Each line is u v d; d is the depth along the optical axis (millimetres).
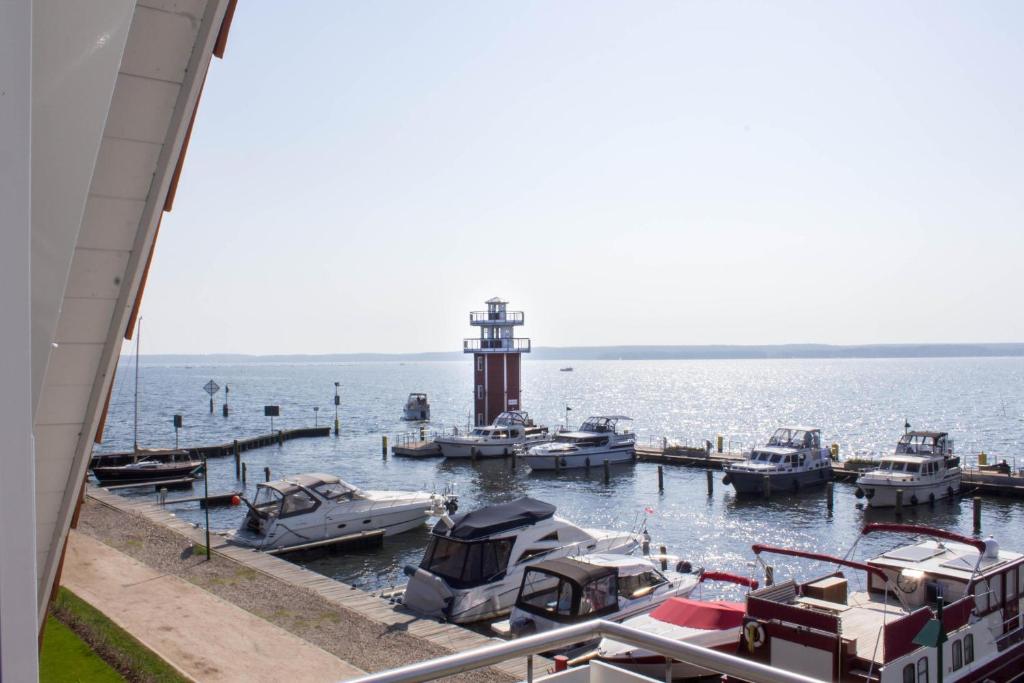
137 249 3398
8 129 1542
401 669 2914
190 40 3021
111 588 18312
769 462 43031
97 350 3570
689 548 30656
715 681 14133
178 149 3250
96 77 2504
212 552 22094
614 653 14320
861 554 29922
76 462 3881
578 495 42406
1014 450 64562
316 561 26906
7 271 1538
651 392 171500
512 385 66188
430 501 30781
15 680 1533
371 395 154625
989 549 14406
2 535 1527
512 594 19609
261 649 14648
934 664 11938
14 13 1540
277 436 67562
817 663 11641
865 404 125188
